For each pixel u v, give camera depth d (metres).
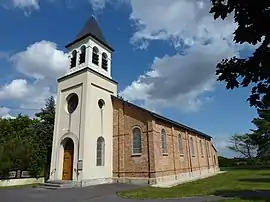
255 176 25.12
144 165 20.14
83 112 20.62
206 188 16.38
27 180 22.95
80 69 22.56
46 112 33.00
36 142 27.08
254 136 50.00
